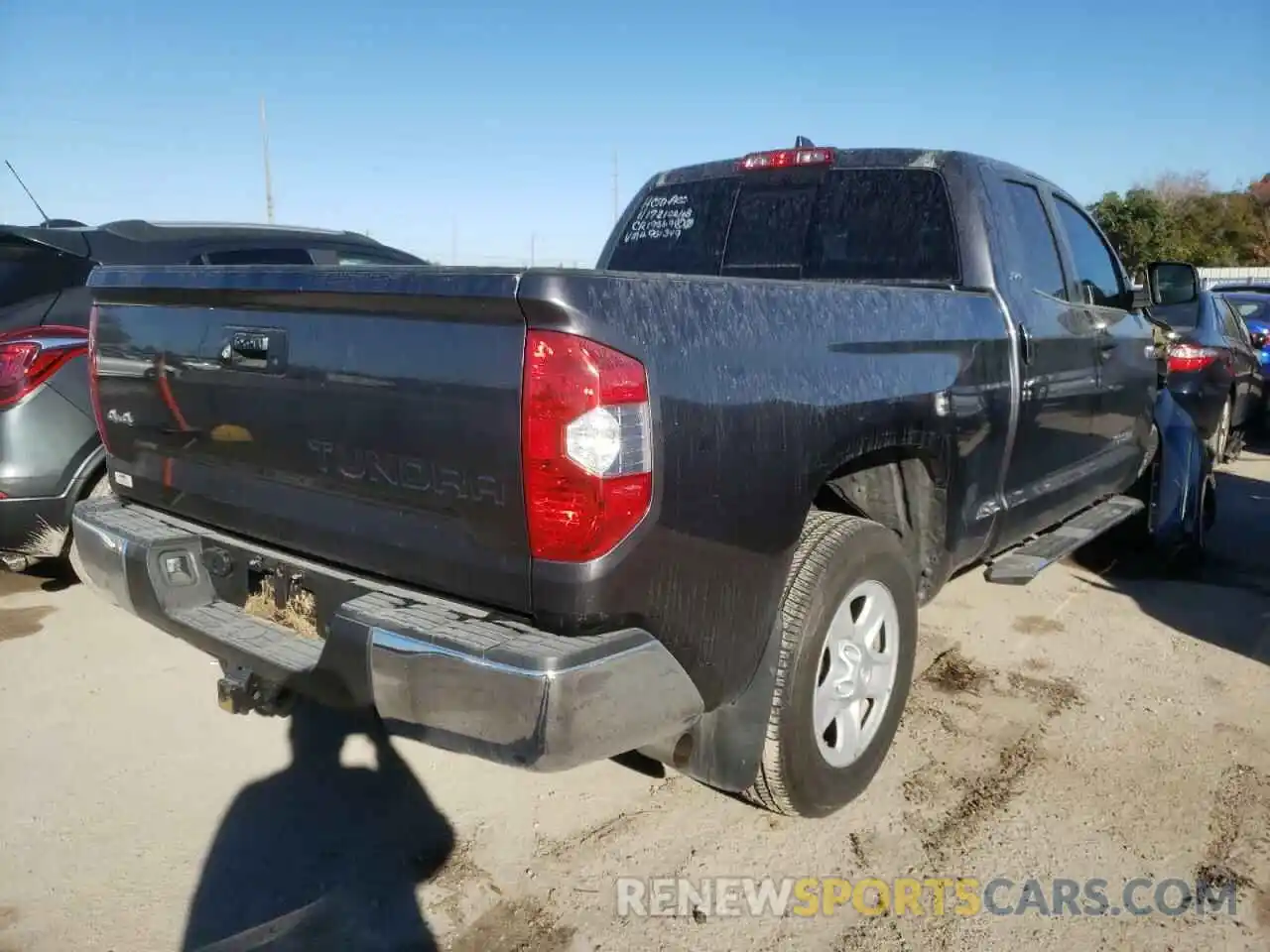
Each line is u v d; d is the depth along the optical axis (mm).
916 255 4066
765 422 2611
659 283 2406
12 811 3238
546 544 2271
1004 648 4762
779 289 2770
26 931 2680
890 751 3713
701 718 2881
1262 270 31047
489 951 2648
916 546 3609
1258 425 11539
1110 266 5281
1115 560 6062
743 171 4609
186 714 3938
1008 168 4285
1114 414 5000
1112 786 3484
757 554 2641
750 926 2756
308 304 2684
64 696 4066
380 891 2883
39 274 4867
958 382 3461
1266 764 3654
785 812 3160
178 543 3162
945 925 2768
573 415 2207
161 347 3195
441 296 2328
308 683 2605
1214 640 4902
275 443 2850
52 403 4539
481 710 2254
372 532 2635
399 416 2490
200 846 3080
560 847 3113
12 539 4559
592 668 2250
